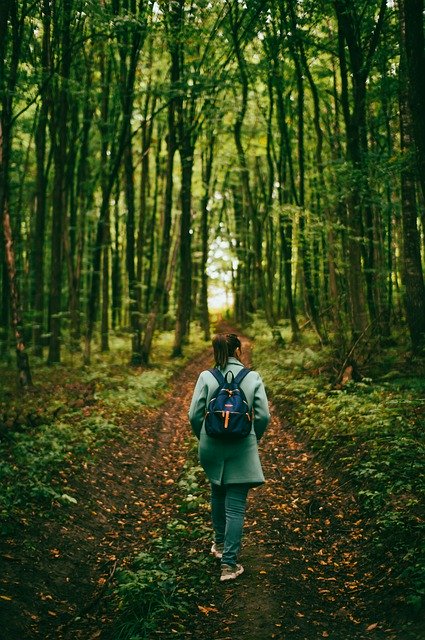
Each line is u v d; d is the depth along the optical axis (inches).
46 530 215.9
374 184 528.7
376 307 693.3
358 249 593.6
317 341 788.6
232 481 192.5
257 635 156.5
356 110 535.5
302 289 1094.4
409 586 167.9
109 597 183.0
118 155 663.8
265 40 713.6
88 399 472.4
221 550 206.8
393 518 205.9
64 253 888.9
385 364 497.0
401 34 462.0
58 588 185.6
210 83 641.0
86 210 941.2
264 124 890.1
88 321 711.1
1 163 465.1
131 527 246.4
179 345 913.5
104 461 320.5
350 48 525.7
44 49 550.0
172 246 1330.0
